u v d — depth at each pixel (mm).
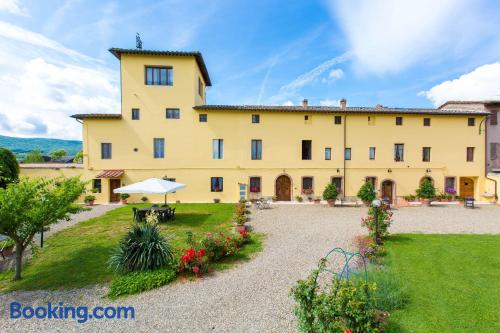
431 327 5031
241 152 21766
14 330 5395
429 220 14844
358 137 22344
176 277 7625
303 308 4551
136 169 21078
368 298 4695
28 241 7820
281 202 21656
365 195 19406
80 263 8602
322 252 9664
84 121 20891
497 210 18172
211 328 5352
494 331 4918
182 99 21250
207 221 14500
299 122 22062
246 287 7051
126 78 20844
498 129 23359
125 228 12844
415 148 22469
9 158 17812
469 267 7918
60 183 8711
